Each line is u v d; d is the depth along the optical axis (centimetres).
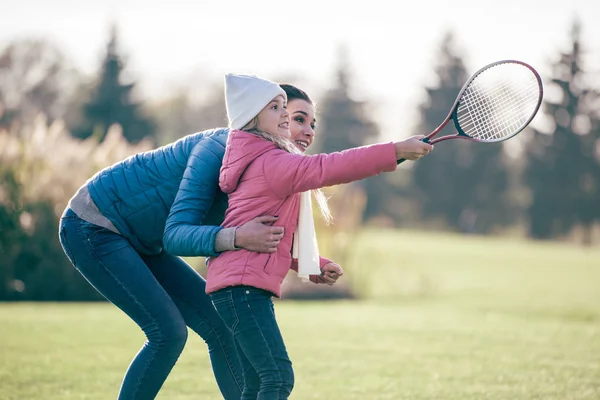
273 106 639
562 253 5209
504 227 9200
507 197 9225
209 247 602
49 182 2227
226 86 643
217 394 891
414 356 1202
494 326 1662
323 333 1468
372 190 9225
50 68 8956
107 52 7931
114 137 2441
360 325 1617
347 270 2634
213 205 668
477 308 2244
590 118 8919
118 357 1120
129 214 671
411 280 3100
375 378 1011
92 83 8200
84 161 2314
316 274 664
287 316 1792
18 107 8600
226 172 625
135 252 674
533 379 1006
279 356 594
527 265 4141
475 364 1130
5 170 2173
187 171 650
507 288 2980
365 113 9725
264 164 609
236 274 597
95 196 673
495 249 5422
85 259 667
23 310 1786
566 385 964
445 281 3219
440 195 9206
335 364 1120
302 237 631
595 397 890
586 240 8850
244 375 647
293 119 707
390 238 6256
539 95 673
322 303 2355
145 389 654
